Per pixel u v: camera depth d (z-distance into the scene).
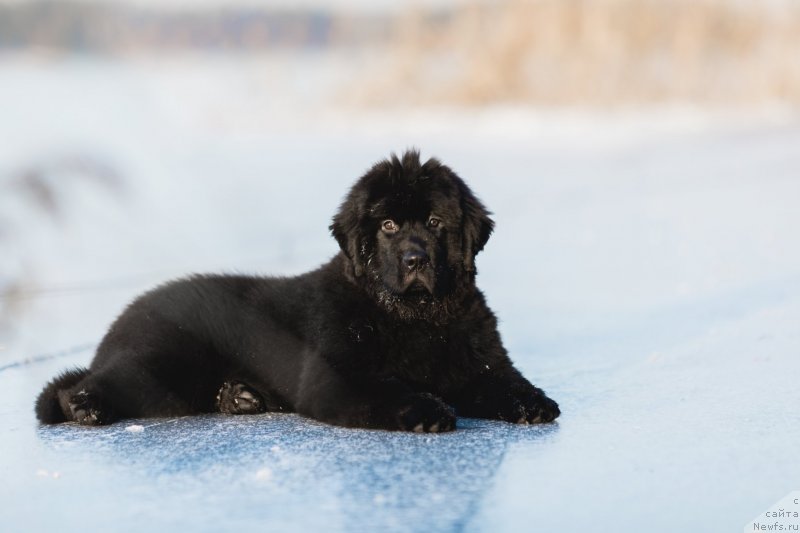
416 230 7.65
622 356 9.23
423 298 7.57
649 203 21.14
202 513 5.04
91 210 18.02
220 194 20.59
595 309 11.69
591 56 38.53
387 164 8.03
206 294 8.12
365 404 7.00
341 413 7.04
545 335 10.46
